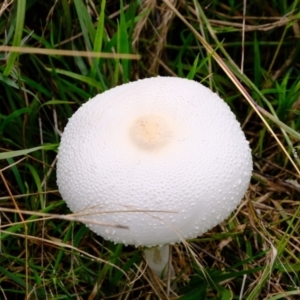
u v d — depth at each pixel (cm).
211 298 44
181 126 36
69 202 37
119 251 44
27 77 50
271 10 54
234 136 37
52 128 51
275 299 41
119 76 51
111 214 35
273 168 51
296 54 53
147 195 35
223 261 46
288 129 43
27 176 49
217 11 55
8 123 47
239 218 48
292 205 49
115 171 35
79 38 52
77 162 36
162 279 45
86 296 45
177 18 54
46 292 43
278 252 42
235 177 36
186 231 35
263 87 53
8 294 46
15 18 47
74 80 52
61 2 50
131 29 50
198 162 35
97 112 38
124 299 45
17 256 46
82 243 47
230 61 50
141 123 36
